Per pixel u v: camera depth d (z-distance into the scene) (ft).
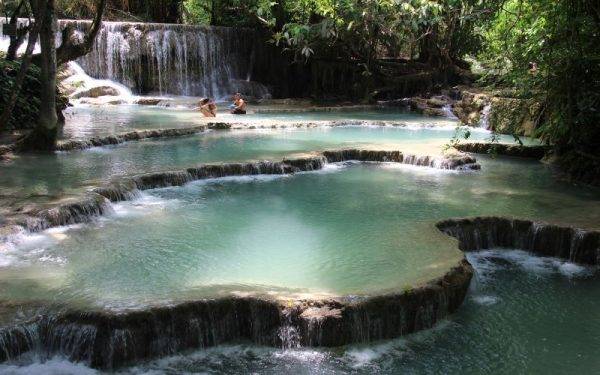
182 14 120.37
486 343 24.99
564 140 50.62
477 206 37.99
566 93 44.50
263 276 27.25
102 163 45.50
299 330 23.95
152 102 85.92
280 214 36.50
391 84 97.35
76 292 24.94
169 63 96.99
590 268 32.60
